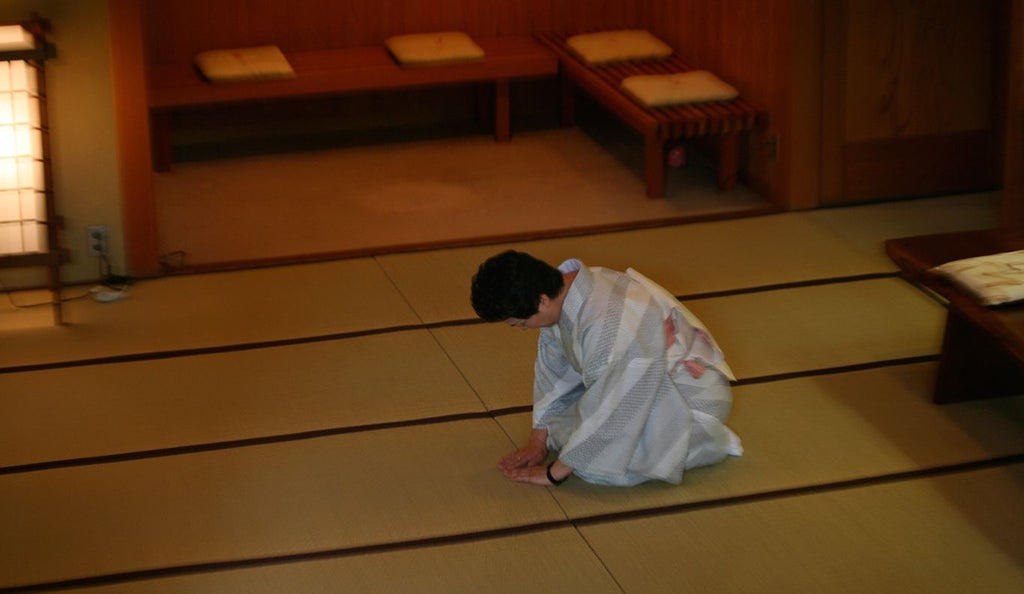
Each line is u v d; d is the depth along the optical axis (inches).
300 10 239.0
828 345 149.9
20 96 160.7
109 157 169.5
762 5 200.1
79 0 162.4
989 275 121.5
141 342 154.7
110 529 115.5
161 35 232.2
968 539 111.1
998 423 131.6
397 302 165.2
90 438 131.7
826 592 104.3
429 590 105.5
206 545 112.8
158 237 190.4
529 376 144.0
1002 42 198.4
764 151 204.8
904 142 199.9
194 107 218.2
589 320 111.9
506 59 232.2
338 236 191.5
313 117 245.3
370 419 134.8
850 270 173.2
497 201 206.8
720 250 181.5
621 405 112.3
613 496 119.4
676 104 205.0
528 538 112.7
